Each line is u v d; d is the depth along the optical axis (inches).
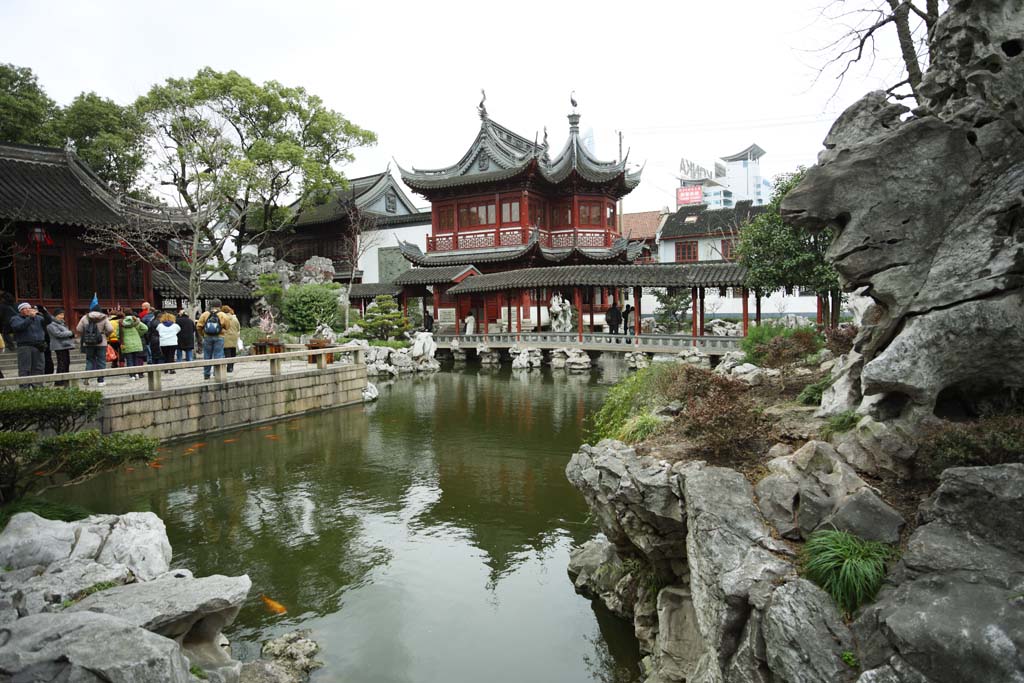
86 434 375.2
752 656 195.0
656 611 296.7
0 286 957.8
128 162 1521.9
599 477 311.1
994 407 250.1
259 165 1587.1
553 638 311.3
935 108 288.5
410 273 1806.1
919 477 233.8
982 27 253.3
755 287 992.9
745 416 305.3
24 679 203.8
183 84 1545.3
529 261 1743.4
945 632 164.6
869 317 312.2
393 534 431.8
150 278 1139.3
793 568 206.4
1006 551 184.5
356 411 858.8
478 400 951.6
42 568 305.3
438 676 280.1
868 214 260.1
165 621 252.5
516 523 450.0
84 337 703.1
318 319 1565.0
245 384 752.3
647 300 2162.9
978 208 248.5
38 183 997.2
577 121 1819.6
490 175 1831.9
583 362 1314.0
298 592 354.6
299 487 528.1
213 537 426.0
